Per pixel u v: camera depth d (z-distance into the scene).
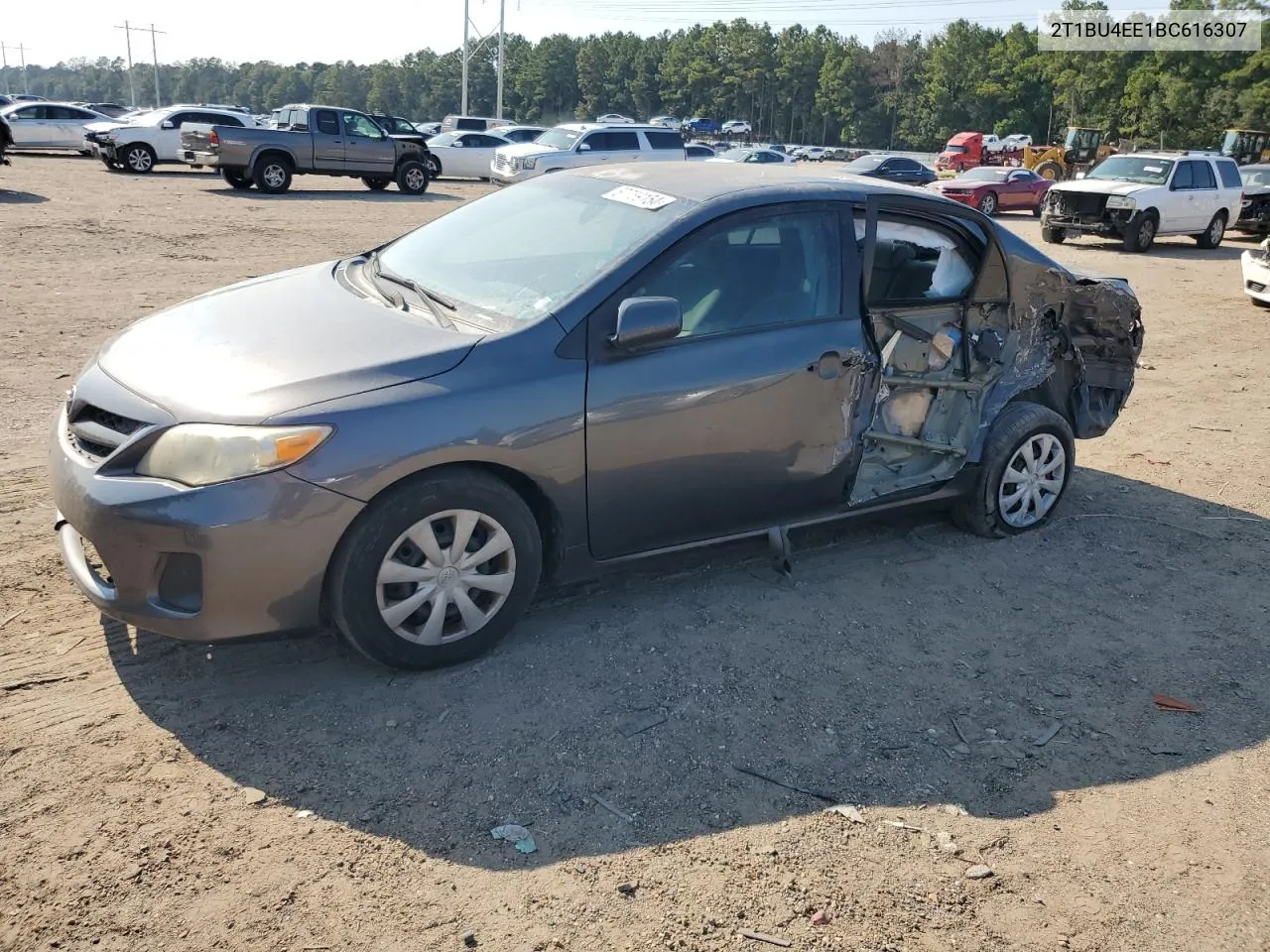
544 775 3.09
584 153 26.23
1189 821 3.12
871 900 2.69
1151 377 9.28
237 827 2.78
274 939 2.42
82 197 18.39
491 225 4.44
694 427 3.86
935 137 106.12
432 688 3.49
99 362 3.66
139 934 2.40
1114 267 18.11
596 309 3.67
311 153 23.14
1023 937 2.61
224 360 3.44
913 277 4.74
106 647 3.60
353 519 3.24
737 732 3.38
